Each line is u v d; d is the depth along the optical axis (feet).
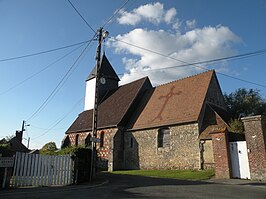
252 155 56.59
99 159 104.88
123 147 101.96
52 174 49.67
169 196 34.68
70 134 131.13
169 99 97.96
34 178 47.24
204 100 84.53
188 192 38.40
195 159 77.25
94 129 58.90
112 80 138.10
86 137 118.42
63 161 51.67
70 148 55.26
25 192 38.24
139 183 51.93
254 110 108.88
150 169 89.81
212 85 91.71
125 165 99.30
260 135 56.03
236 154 60.03
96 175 74.02
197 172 70.08
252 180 54.90
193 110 83.56
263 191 40.06
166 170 81.92
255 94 113.50
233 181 53.62
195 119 79.41
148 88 117.91
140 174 76.54
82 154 55.16
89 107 134.92
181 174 69.21
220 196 34.83
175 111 89.45
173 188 42.98
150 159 90.89
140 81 118.52
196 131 79.00
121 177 67.10
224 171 59.72
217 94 93.50
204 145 75.97
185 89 96.27
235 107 112.68
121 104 113.80
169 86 104.83
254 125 57.36
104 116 114.93
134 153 97.04
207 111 83.30
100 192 38.73
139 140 96.58
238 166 59.26
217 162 61.41
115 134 100.73
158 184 49.44
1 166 42.16
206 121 80.94
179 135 83.56
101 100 130.21
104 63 138.51
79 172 53.72
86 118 128.36
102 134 108.78
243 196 35.06
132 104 108.47
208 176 62.85
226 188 42.96
